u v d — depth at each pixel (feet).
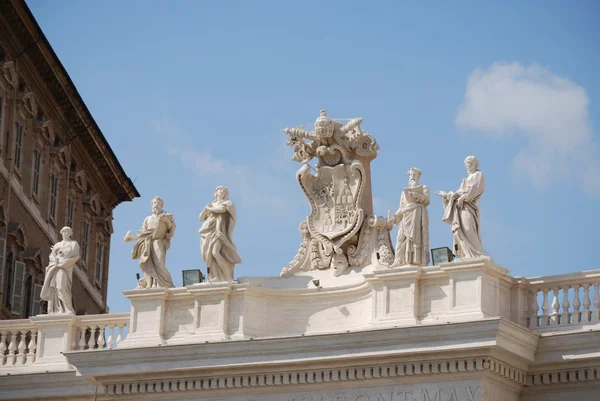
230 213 155.12
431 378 142.82
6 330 163.43
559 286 144.87
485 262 142.41
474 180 145.79
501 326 139.03
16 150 216.54
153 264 156.66
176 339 153.69
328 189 156.56
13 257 214.90
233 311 152.97
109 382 153.58
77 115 235.61
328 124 156.46
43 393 158.30
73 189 242.37
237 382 149.59
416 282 145.69
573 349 142.41
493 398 141.79
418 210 148.15
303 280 155.12
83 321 160.66
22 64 216.95
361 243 153.99
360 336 144.56
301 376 147.43
